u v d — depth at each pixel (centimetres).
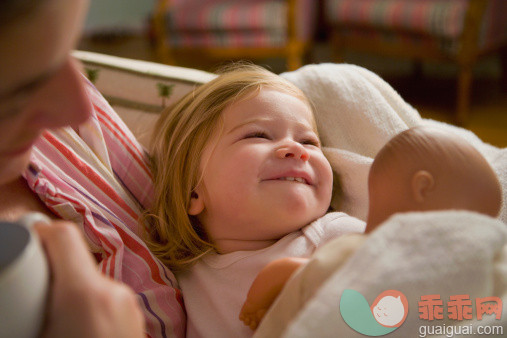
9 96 28
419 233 47
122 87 110
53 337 33
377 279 45
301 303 50
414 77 340
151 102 109
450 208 52
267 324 52
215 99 90
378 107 102
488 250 47
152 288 74
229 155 83
